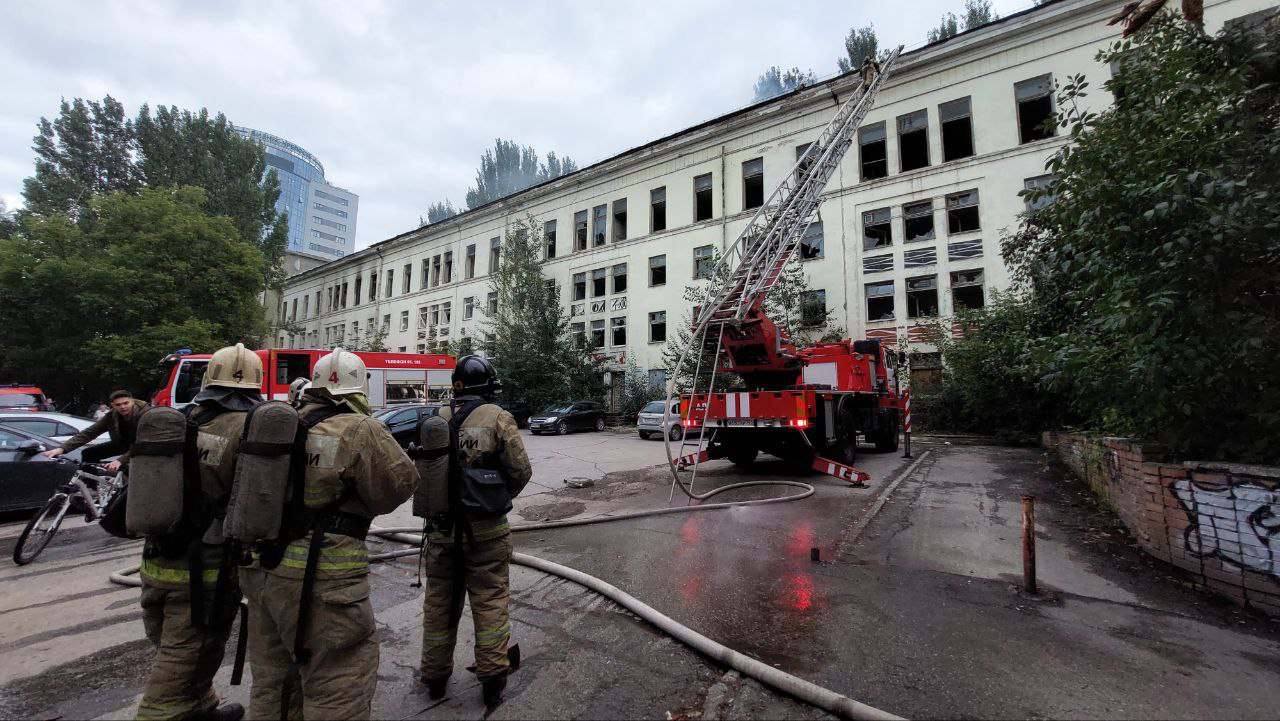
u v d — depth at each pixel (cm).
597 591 407
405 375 1930
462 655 322
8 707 271
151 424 216
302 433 204
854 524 596
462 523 266
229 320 2292
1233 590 363
